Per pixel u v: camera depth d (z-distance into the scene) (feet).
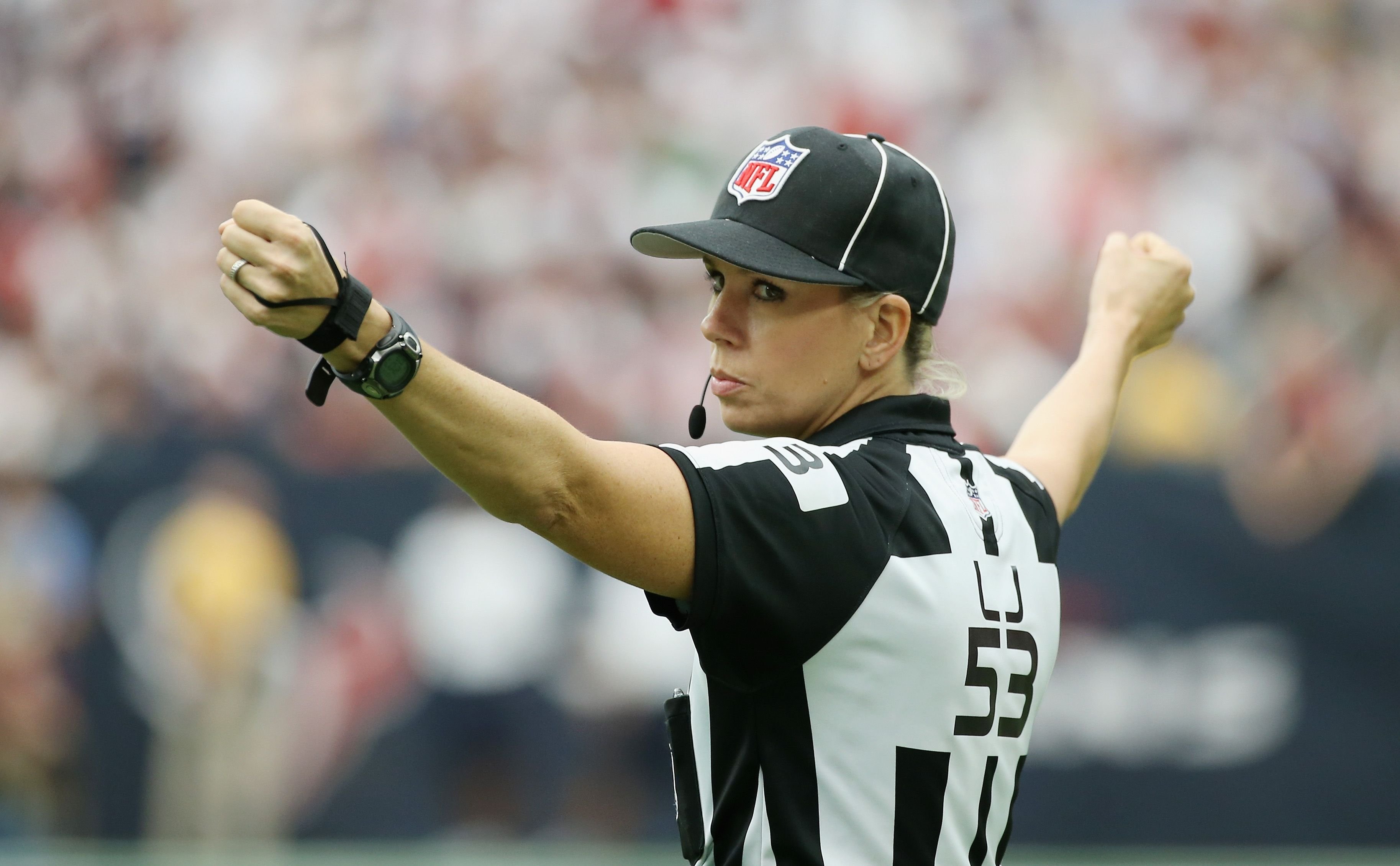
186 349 88.38
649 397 86.63
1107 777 59.98
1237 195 94.17
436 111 101.65
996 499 23.32
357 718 61.82
